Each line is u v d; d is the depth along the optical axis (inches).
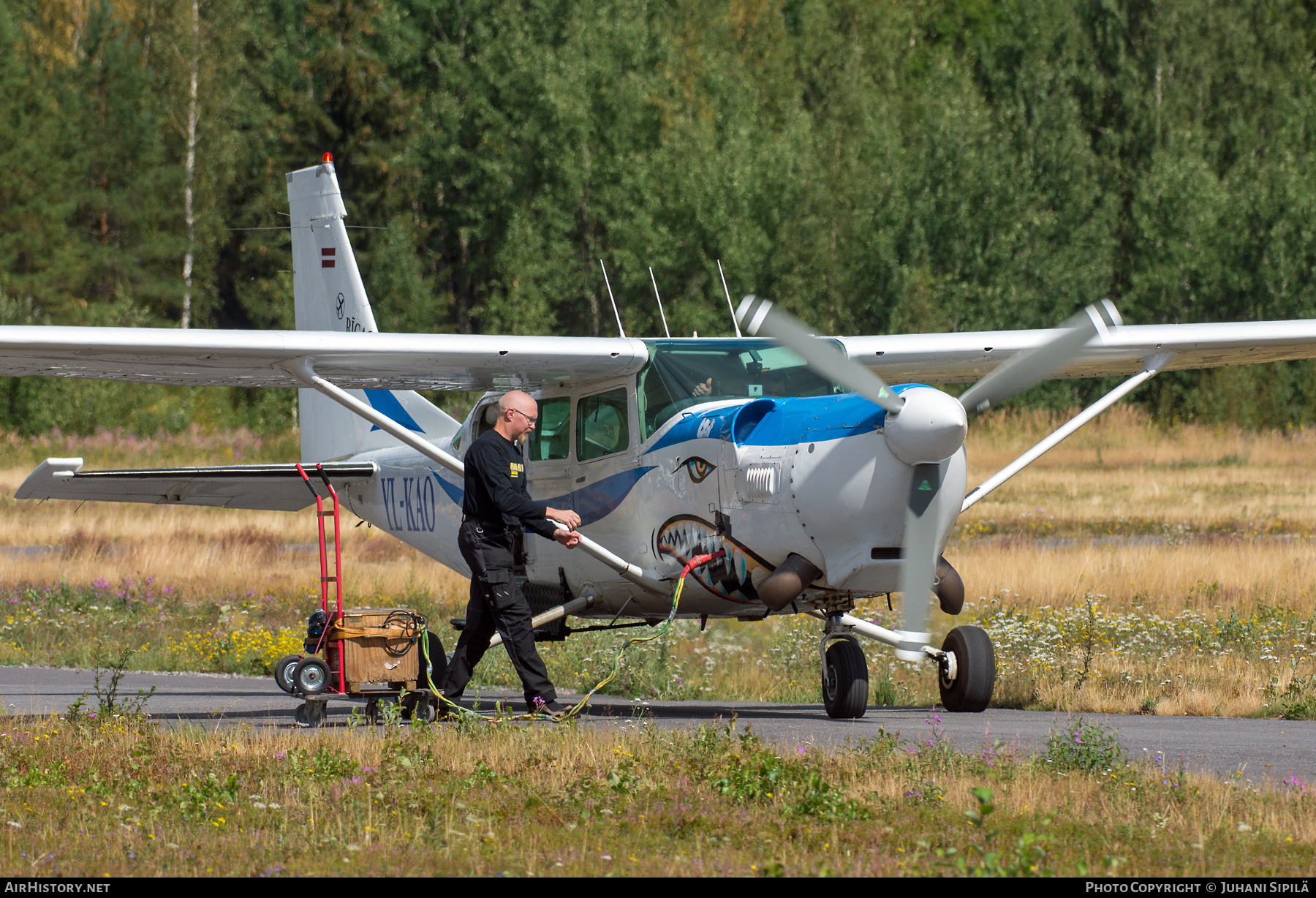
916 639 1066.1
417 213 7470.5
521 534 1253.1
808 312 6254.9
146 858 678.5
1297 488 4232.3
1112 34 7278.5
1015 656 1654.8
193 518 3892.7
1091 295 6412.4
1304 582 2150.6
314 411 1861.5
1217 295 6353.3
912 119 7696.9
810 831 711.7
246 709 1349.7
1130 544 2854.3
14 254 6756.9
